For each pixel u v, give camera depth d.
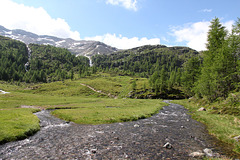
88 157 10.77
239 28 33.16
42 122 24.31
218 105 32.91
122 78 191.62
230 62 33.75
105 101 68.94
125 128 20.95
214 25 43.84
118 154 11.46
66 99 70.69
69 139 15.24
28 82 184.75
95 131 18.98
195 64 65.38
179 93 110.62
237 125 20.48
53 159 10.34
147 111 36.94
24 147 12.79
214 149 13.18
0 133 14.88
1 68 187.75
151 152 12.05
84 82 148.75
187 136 17.17
